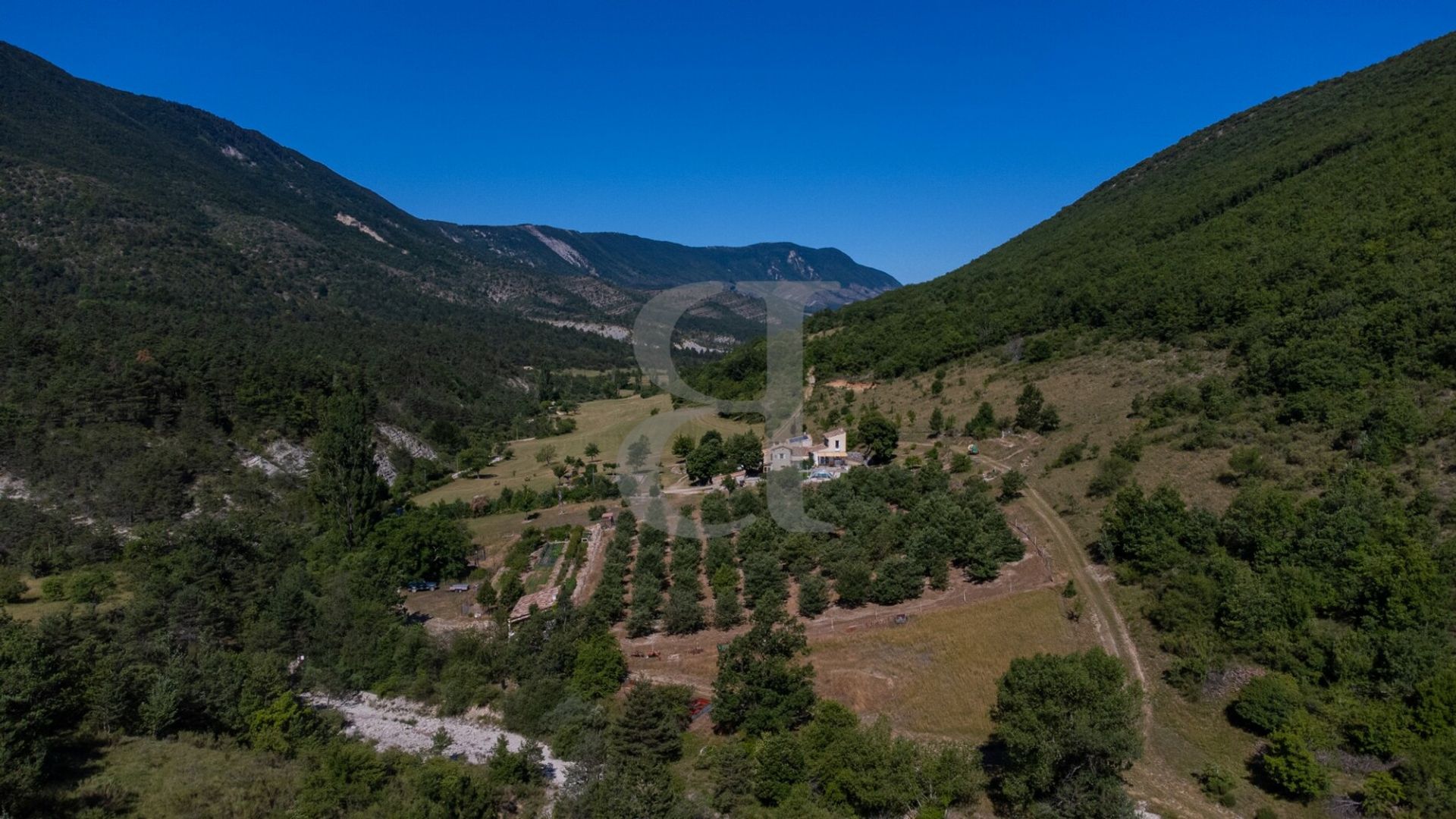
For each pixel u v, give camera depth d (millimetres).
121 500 81812
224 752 40125
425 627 61125
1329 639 39719
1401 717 34750
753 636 43750
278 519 87750
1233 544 49062
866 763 34656
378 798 35812
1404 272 72312
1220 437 64375
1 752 31531
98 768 36156
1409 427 53219
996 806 34906
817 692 44031
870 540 59000
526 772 39906
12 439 84188
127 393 93000
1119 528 52625
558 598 59938
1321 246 88375
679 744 41188
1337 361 65312
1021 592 51688
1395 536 42844
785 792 35406
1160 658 43531
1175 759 37406
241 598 60156
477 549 79250
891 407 103125
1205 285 95562
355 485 80625
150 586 58062
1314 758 34594
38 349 99375
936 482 69188
